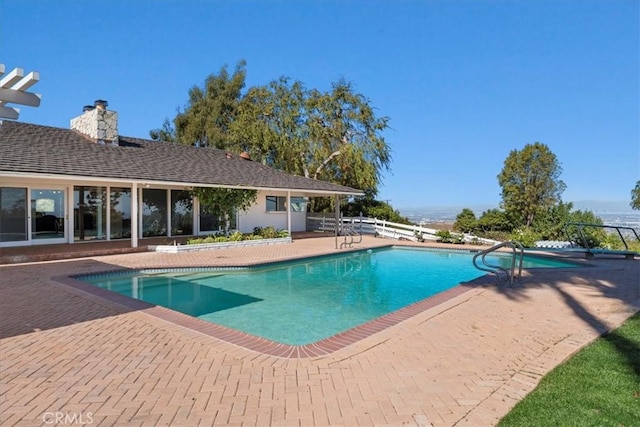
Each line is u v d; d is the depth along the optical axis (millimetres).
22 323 5918
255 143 29812
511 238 20688
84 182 15836
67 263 12016
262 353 4715
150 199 18766
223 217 19828
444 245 20172
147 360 4477
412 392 3695
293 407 3395
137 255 14172
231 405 3424
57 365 4320
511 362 4465
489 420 3150
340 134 29625
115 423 3107
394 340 5254
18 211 14812
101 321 6035
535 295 8203
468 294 8219
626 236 22250
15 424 3080
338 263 15375
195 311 8172
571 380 3867
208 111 36812
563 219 23062
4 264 11617
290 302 9039
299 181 22688
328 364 4395
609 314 6617
